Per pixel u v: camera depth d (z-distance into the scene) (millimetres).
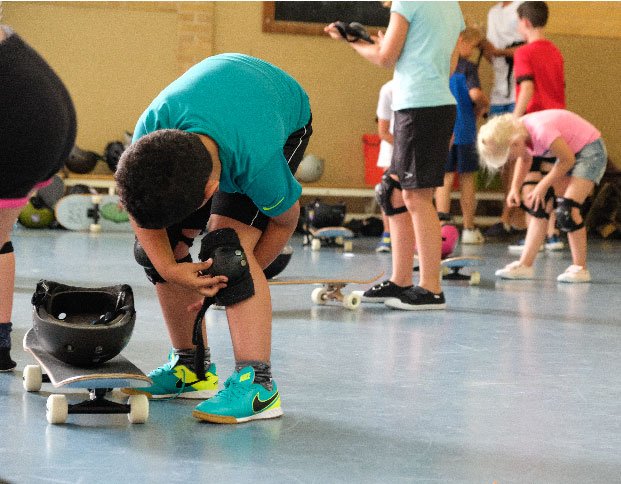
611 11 11000
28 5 10133
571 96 11047
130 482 1832
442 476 1933
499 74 9539
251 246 2367
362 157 10734
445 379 2914
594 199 10031
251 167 2137
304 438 2195
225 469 1934
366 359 3213
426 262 4504
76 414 2346
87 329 2232
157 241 2172
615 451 2162
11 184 1403
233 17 10461
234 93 2180
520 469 2000
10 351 3094
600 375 3039
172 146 1868
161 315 3996
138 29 10297
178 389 2564
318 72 10602
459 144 8750
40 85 1376
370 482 1875
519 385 2854
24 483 1812
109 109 10320
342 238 8977
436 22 4309
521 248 8266
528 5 7211
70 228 9273
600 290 5434
